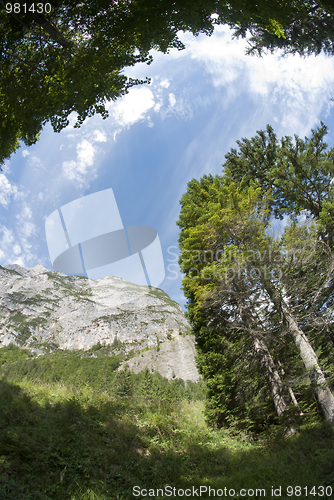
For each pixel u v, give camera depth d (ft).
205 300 30.89
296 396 32.76
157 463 19.10
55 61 13.25
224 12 14.46
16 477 12.37
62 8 11.60
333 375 26.55
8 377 25.36
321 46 21.58
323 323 28.71
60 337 556.92
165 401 33.96
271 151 43.68
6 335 541.34
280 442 23.90
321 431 22.13
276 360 34.24
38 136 15.05
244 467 20.20
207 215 30.86
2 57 12.71
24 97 13.01
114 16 12.80
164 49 15.19
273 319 30.60
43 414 19.19
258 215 30.89
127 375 98.37
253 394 34.60
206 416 31.73
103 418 22.53
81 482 14.20
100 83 14.33
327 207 31.27
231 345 33.73
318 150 37.96
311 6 17.38
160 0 13.21
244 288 29.66
